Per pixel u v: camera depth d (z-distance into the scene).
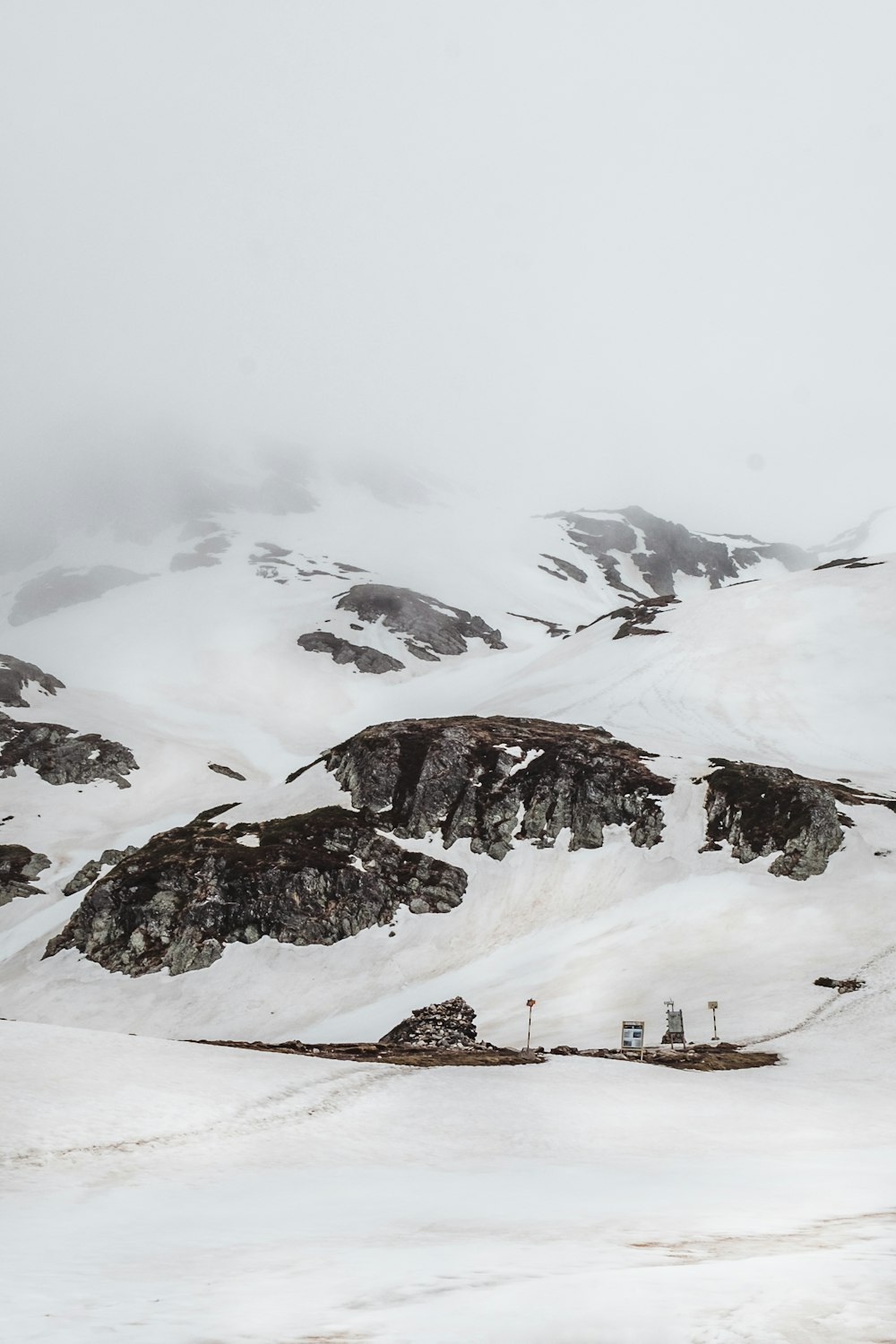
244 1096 23.84
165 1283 7.24
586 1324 4.63
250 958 78.12
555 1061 36.31
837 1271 6.02
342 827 90.94
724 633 156.88
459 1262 7.46
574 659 171.25
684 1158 20.25
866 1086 35.62
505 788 96.50
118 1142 18.92
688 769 96.50
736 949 66.44
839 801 88.38
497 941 77.06
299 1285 6.80
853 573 172.62
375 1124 22.62
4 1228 11.55
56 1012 74.69
